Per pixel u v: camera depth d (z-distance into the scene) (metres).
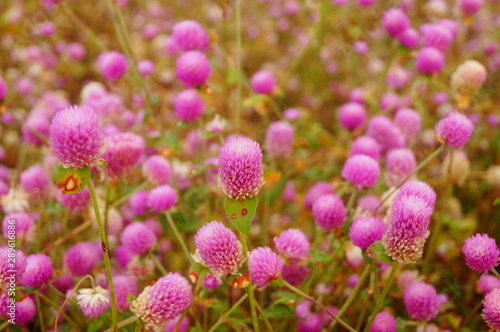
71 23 1.00
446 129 0.41
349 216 0.42
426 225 0.33
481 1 0.61
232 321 0.39
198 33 0.51
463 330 0.43
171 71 0.86
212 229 0.33
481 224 0.58
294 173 0.61
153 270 0.44
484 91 0.72
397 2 0.72
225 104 0.73
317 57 0.88
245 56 1.03
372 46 0.79
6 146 0.74
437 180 0.57
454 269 0.52
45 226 0.52
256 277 0.36
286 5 1.10
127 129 0.56
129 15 1.15
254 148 0.33
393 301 0.48
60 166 0.33
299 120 0.63
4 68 0.90
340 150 0.64
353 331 0.36
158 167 0.47
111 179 0.42
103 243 0.34
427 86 0.68
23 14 0.95
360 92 0.72
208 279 0.40
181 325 0.41
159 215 0.48
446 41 0.55
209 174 0.53
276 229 0.57
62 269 0.46
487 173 0.61
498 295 0.36
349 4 0.82
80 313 0.45
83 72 0.93
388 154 0.50
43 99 0.76
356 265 0.45
